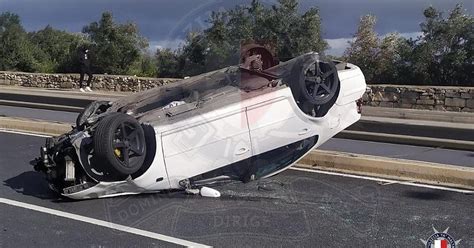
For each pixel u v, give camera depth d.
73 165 6.05
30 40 40.56
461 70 22.20
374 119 12.23
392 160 7.90
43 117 15.27
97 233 5.50
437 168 7.28
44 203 6.50
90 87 25.16
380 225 5.57
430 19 23.02
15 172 8.11
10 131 11.88
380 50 23.84
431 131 10.63
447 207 6.14
